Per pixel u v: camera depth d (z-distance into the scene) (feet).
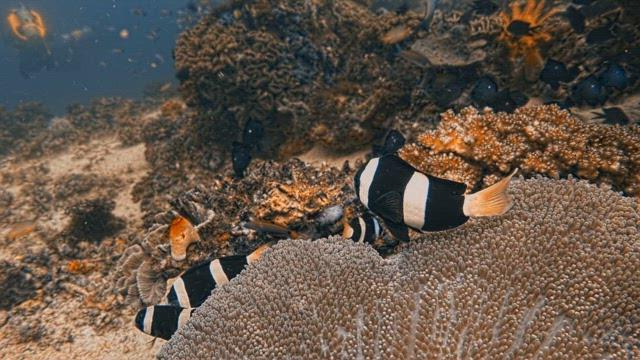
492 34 2.84
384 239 1.72
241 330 1.28
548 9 2.83
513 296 1.18
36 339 2.12
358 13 3.39
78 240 3.03
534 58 2.72
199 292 1.56
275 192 1.94
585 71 2.66
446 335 1.13
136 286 2.24
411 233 1.51
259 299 1.33
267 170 2.31
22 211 3.90
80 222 3.11
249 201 2.20
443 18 3.44
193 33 3.56
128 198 3.77
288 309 1.29
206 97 3.37
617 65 2.23
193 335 1.31
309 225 1.86
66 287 2.41
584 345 1.07
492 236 1.29
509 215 1.32
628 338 1.08
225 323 1.30
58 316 2.24
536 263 1.22
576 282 1.17
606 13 2.67
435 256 1.31
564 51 2.73
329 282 1.31
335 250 1.40
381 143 2.83
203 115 3.55
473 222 1.34
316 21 3.27
